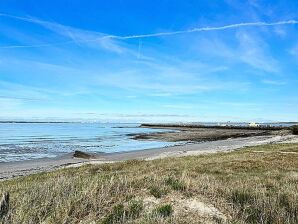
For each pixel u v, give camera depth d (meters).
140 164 25.36
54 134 113.25
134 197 9.34
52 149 56.88
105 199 8.93
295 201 9.37
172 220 7.55
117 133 125.00
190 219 7.92
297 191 10.73
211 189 10.23
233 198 9.85
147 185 10.46
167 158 30.30
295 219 8.27
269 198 9.57
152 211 8.09
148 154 46.50
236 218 8.27
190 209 8.58
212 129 157.88
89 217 7.93
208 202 9.23
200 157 29.34
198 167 20.39
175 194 9.68
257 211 8.70
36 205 8.48
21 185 15.73
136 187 10.37
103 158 43.22
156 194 9.52
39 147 60.53
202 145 60.06
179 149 52.66
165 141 77.94
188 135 100.31
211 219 8.08
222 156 28.41
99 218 7.92
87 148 59.28
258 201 9.23
